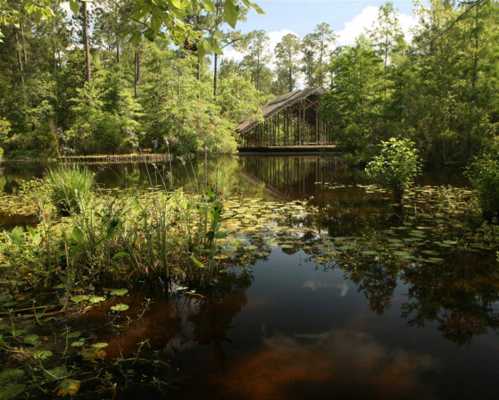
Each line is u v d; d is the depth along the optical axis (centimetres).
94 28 2761
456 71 1515
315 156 2294
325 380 194
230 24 199
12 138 2050
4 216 602
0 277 342
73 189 572
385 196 771
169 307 287
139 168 1505
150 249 348
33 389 189
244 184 1031
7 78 2508
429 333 241
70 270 317
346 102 1733
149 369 205
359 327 251
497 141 1383
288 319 264
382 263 378
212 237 339
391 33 1644
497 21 1438
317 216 599
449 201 685
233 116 2639
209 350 224
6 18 530
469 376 196
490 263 368
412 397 180
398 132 1511
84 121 2066
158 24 219
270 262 389
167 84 2111
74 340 236
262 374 200
